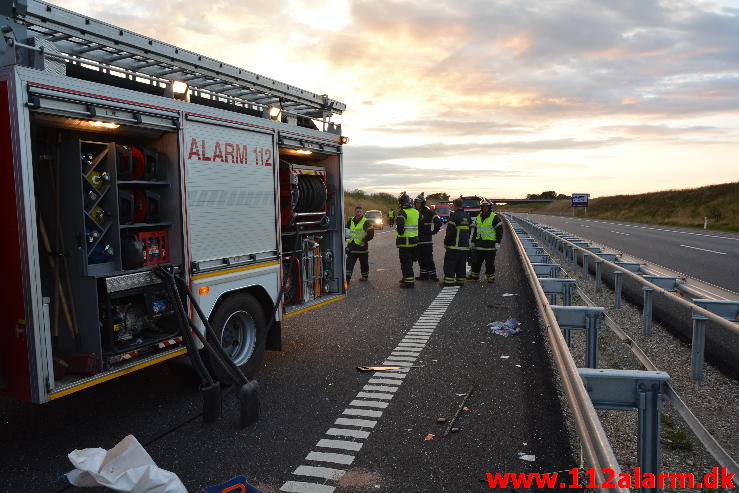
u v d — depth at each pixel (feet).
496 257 56.90
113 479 9.51
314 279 22.20
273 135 18.81
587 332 15.75
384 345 21.99
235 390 14.10
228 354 15.89
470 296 33.09
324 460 12.01
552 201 483.51
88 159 13.32
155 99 14.07
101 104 12.51
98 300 13.12
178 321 14.29
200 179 15.62
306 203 21.22
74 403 16.01
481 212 38.86
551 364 18.86
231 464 11.89
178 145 14.88
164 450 12.66
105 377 13.05
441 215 123.03
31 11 12.71
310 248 21.88
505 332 23.16
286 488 10.83
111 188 13.69
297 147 20.24
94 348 13.10
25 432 13.97
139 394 16.74
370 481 11.05
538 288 19.71
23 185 11.08
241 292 17.76
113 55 15.65
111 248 13.76
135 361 13.91
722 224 115.96
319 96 22.17
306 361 19.93
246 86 18.98
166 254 15.20
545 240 66.54
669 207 192.03
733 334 22.54
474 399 15.62
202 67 17.03
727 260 48.65
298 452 12.44
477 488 10.70
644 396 9.17
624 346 20.68
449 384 16.98
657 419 9.15
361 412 14.82
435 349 21.16
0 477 11.56
